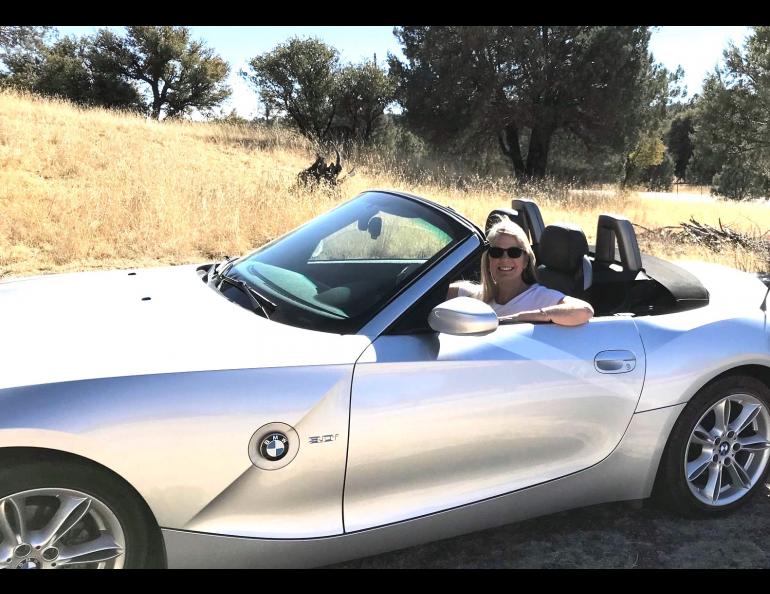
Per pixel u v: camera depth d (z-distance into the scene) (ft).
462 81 93.04
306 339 7.91
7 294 9.32
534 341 8.71
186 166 45.50
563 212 49.62
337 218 10.84
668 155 197.47
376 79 98.32
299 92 97.66
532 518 9.29
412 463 8.02
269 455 7.22
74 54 141.38
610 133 96.07
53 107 58.90
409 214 9.79
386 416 7.72
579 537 9.70
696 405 9.63
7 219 27.43
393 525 8.05
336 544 7.80
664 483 9.86
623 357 9.10
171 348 7.47
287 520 7.54
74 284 9.84
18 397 6.50
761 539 9.79
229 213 31.35
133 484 6.77
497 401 8.33
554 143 111.24
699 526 10.06
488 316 7.82
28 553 6.70
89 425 6.54
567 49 92.53
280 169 52.60
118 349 7.38
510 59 92.68
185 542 7.14
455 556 9.16
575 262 10.87
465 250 8.79
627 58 91.56
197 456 6.95
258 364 7.36
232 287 9.55
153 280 10.15
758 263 33.63
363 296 8.59
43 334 7.69
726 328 9.89
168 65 142.82
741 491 10.40
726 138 54.24
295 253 10.15
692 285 10.75
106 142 48.14
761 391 10.18
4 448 6.41
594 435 9.09
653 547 9.49
